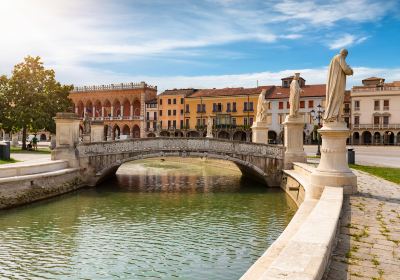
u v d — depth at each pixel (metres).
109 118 101.44
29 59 47.72
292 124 26.41
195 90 99.56
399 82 81.44
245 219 17.89
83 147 26.33
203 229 16.30
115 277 11.29
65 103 49.75
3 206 19.17
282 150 26.92
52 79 49.12
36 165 21.92
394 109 75.19
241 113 87.62
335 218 8.09
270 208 20.25
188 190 26.34
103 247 13.99
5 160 28.50
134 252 13.43
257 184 29.23
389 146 66.50
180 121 94.88
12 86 46.03
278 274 4.85
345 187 13.41
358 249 7.38
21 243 14.42
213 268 11.88
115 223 17.39
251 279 6.29
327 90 13.78
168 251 13.48
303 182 18.19
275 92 85.88
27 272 11.65
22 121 45.03
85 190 25.84
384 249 7.39
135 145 27.61
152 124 98.31
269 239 14.69
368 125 76.56
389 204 11.70
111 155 27.05
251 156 27.44
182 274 11.45
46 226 16.77
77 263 12.38
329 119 13.58
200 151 27.72
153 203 21.83
